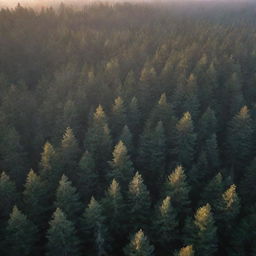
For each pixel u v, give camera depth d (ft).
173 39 334.65
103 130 158.71
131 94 208.85
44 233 132.46
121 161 136.15
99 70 258.16
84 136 186.09
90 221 116.88
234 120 172.24
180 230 131.23
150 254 115.03
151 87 217.97
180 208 129.29
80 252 122.42
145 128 168.35
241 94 205.67
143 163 158.40
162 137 155.33
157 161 156.04
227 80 222.48
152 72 218.38
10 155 151.53
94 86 217.77
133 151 164.04
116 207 122.31
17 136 160.04
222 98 213.25
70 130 150.61
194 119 191.72
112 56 297.74
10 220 111.34
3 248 119.34
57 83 228.22
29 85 277.64
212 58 263.29
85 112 197.77
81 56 304.91
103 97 207.62
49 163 138.41
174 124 169.07
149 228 126.31
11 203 128.57
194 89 203.72
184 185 127.65
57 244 112.78
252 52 274.36
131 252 110.01
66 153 149.79
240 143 168.45
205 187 141.08
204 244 114.83
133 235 121.29
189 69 248.11
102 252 118.01
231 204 122.93
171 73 230.27
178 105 199.82
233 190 122.11
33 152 179.83
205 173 153.79
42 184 128.98
